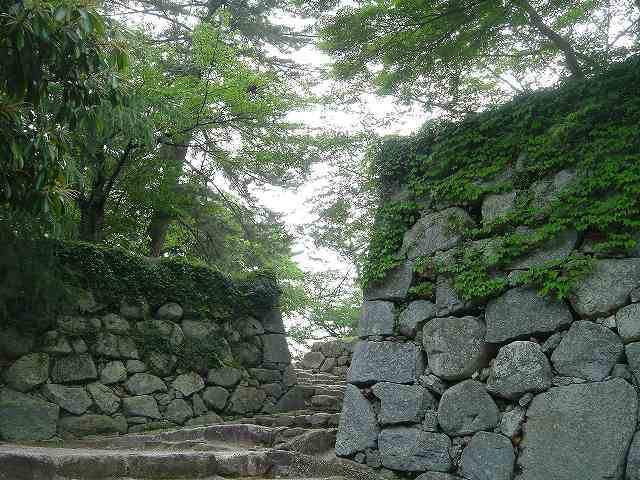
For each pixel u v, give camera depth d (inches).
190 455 181.8
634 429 159.3
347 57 264.4
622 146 178.7
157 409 285.0
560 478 167.2
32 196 167.9
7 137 156.3
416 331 210.4
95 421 264.8
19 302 257.0
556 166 194.5
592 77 194.1
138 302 294.0
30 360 255.4
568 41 239.5
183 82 376.8
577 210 182.4
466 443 188.4
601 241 177.5
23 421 247.4
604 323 170.6
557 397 173.2
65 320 269.0
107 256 289.3
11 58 148.3
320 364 411.5
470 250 203.3
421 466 194.9
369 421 210.4
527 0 236.5
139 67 357.7
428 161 226.2
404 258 221.1
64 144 174.4
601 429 163.8
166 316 302.4
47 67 175.6
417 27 245.1
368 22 243.1
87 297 277.7
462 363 195.3
